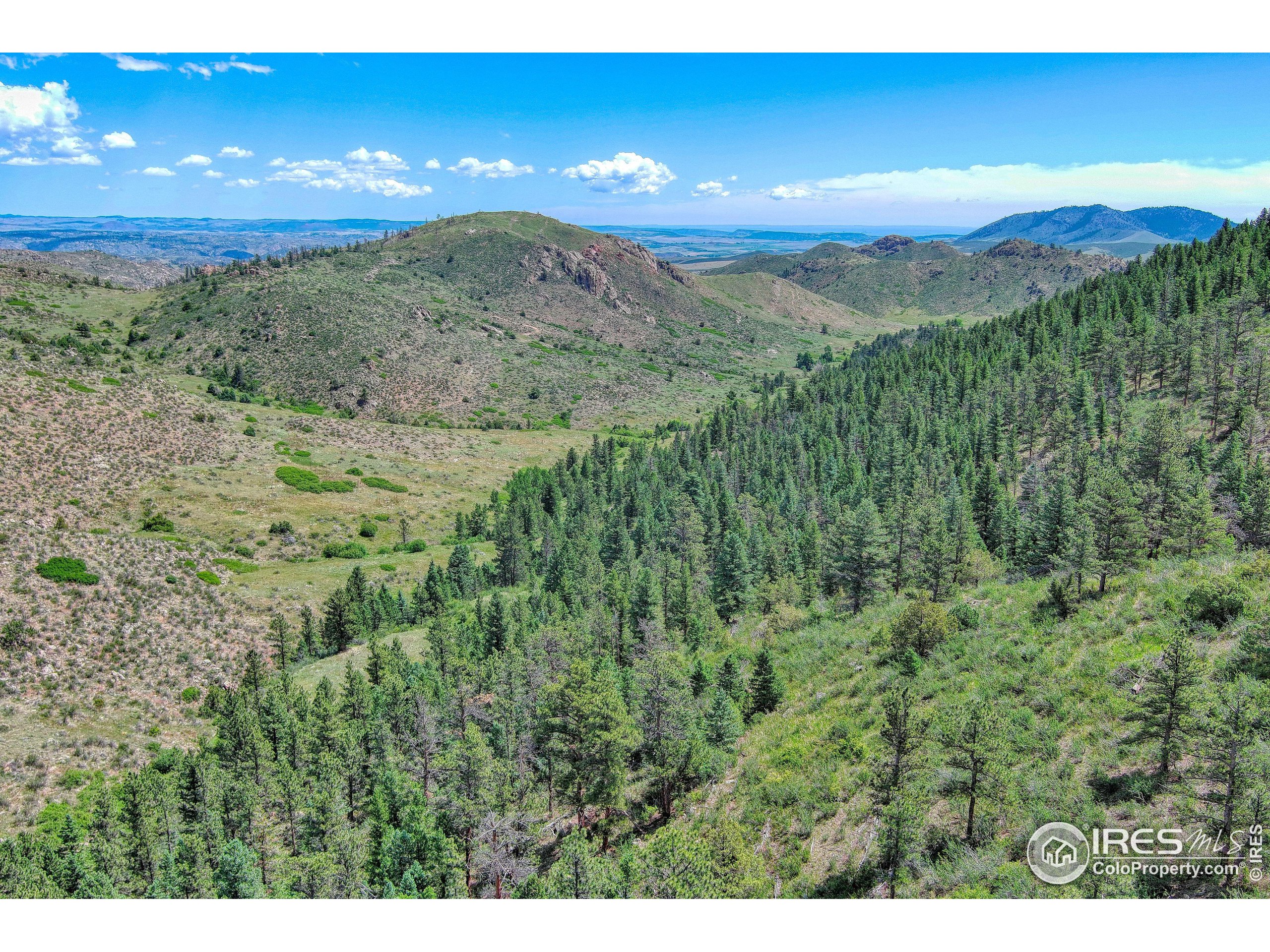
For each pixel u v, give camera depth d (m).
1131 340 111.25
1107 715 27.42
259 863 37.59
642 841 35.25
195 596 75.19
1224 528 52.75
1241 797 19.58
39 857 34.75
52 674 56.53
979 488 85.44
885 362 197.62
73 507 93.44
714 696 40.16
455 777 36.91
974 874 22.38
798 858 27.30
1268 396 86.81
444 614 81.06
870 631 47.91
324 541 109.06
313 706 49.59
